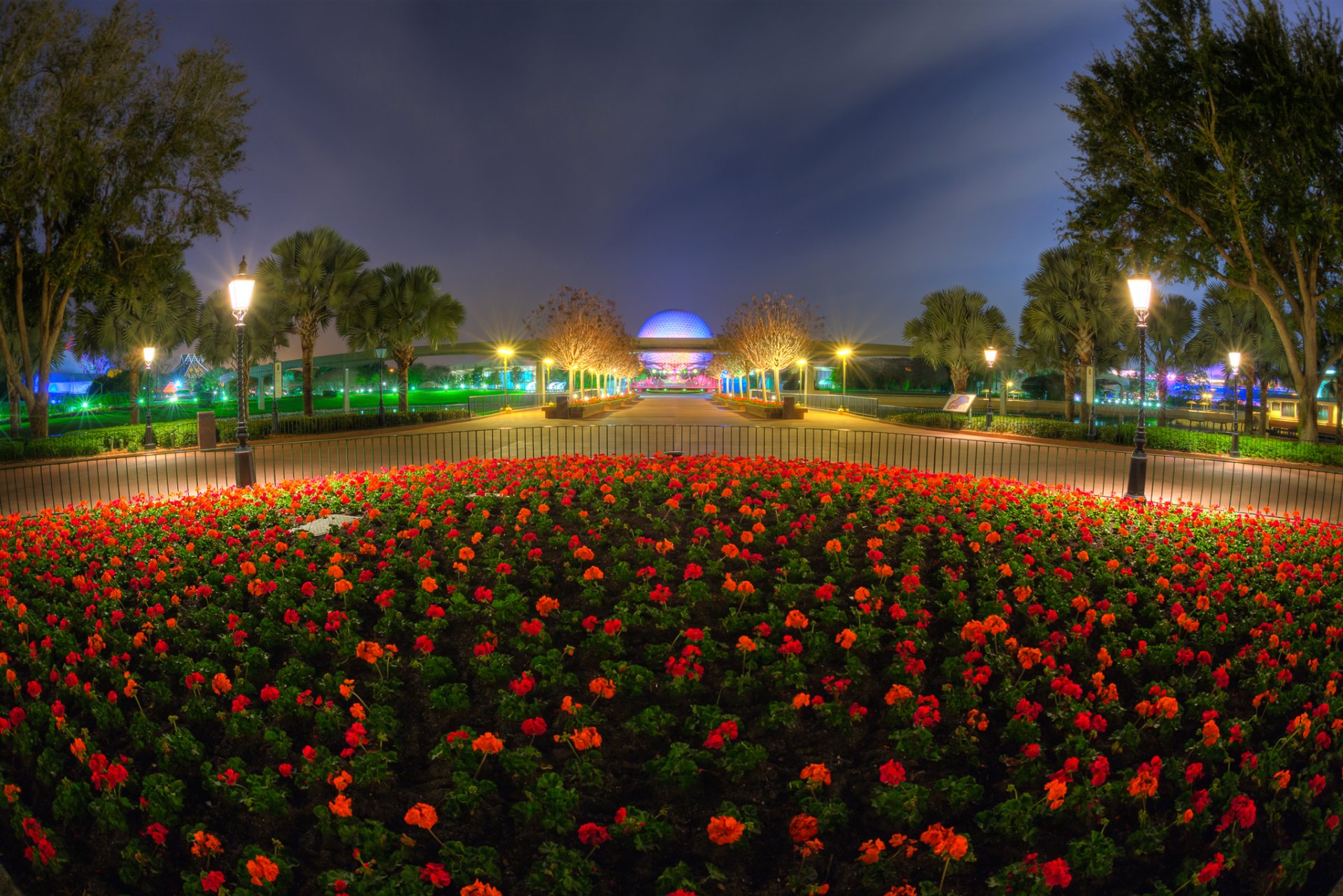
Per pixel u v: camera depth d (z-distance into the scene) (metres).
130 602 5.23
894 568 5.71
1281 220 16.83
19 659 4.38
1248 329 27.11
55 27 16.05
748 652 4.20
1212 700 3.81
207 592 5.09
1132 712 3.90
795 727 3.64
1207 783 3.37
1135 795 2.98
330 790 3.23
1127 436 21.23
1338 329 18.81
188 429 20.50
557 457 10.98
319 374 98.94
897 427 27.80
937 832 2.64
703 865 2.85
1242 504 11.27
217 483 13.04
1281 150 16.31
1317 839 2.94
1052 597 4.99
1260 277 19.11
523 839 2.97
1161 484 13.20
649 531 6.61
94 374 46.91
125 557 6.11
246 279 9.46
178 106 18.44
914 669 3.96
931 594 5.21
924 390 88.12
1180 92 16.98
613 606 4.95
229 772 3.14
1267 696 3.79
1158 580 5.36
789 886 2.70
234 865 2.84
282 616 4.83
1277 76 15.40
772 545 6.17
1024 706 3.57
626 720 3.72
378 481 8.91
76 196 17.94
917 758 3.40
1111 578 5.46
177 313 25.11
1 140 15.78
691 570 5.09
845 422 30.64
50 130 16.48
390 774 3.27
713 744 3.32
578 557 5.53
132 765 3.36
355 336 27.92
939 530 6.60
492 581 5.37
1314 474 15.22
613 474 9.16
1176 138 17.53
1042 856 2.88
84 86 16.69
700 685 3.93
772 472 9.20
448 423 30.23
